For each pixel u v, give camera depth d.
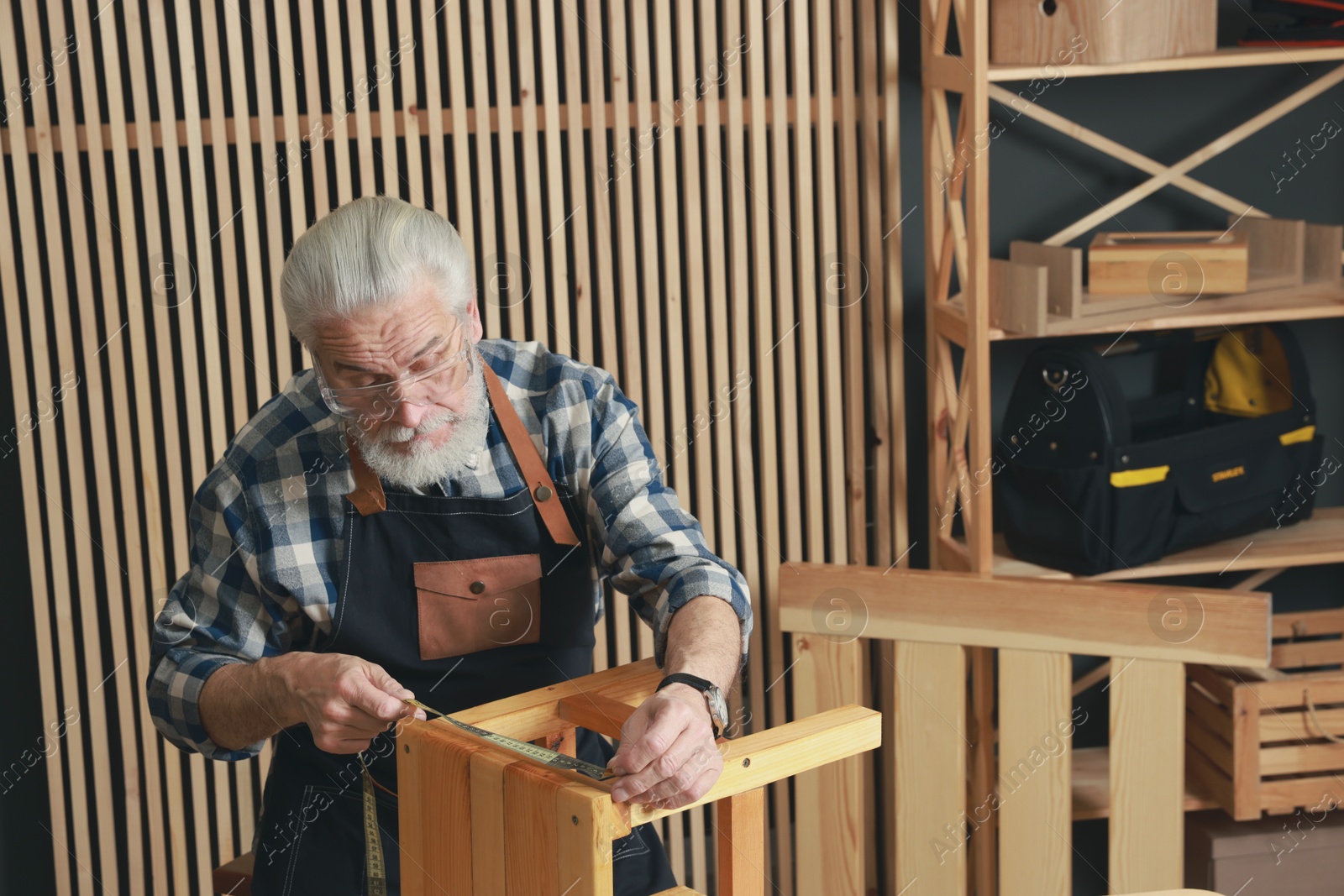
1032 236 2.96
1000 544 2.95
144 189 2.62
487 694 1.69
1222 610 2.36
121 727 2.81
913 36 2.84
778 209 2.77
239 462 1.65
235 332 2.69
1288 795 2.69
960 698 2.59
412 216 1.45
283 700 1.46
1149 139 2.94
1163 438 2.75
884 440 2.91
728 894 1.27
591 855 1.04
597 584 1.81
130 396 2.76
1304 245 2.83
